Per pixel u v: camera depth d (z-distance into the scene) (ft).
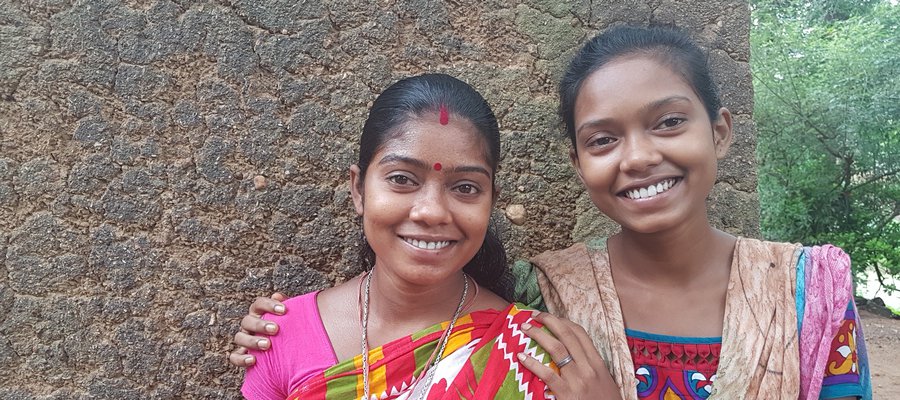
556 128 6.49
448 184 4.27
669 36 4.66
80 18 5.82
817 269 4.50
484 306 4.94
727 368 4.36
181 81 6.03
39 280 5.74
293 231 6.23
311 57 6.28
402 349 4.45
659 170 4.38
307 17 6.27
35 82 5.74
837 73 26.91
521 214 6.67
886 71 26.22
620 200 4.58
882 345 22.26
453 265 4.37
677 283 4.87
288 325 4.77
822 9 31.76
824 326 4.34
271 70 6.20
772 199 27.37
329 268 6.30
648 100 4.35
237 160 6.13
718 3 7.04
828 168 27.50
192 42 6.04
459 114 4.32
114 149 5.89
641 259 4.95
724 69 6.96
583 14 6.86
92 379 5.82
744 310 4.51
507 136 6.68
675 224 4.47
